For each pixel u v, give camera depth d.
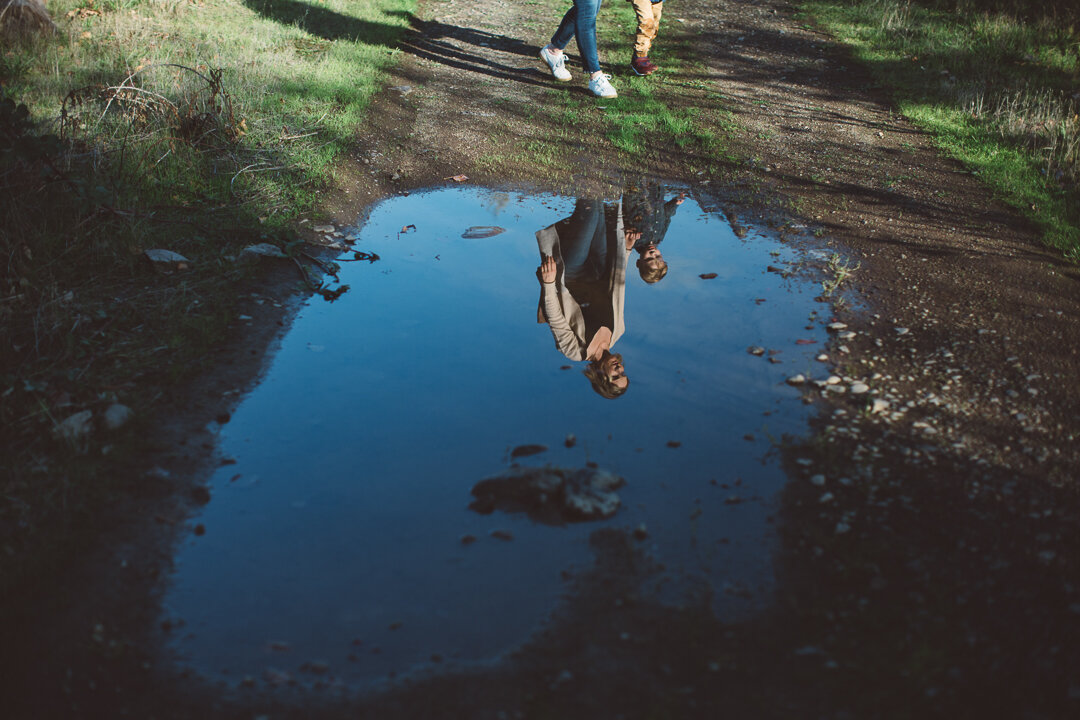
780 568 2.93
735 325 4.59
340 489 3.35
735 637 2.65
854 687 2.47
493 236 5.70
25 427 3.53
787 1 12.86
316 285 4.97
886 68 9.72
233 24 9.27
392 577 2.92
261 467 3.46
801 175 6.78
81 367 3.95
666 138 7.48
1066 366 4.16
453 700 2.46
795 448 3.56
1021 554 2.98
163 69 7.30
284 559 3.00
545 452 3.57
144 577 2.89
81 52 7.65
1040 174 6.73
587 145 7.29
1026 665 2.55
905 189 6.55
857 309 4.75
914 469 3.42
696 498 3.28
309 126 6.97
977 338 4.43
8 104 4.75
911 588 2.83
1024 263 5.34
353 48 9.07
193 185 5.81
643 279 5.10
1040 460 3.48
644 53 9.09
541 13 11.57
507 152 7.10
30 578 2.81
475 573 2.94
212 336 4.30
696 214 6.09
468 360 4.27
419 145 7.14
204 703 2.45
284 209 5.75
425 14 11.18
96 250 4.82
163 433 3.60
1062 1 11.41
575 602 2.81
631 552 3.00
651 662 2.57
